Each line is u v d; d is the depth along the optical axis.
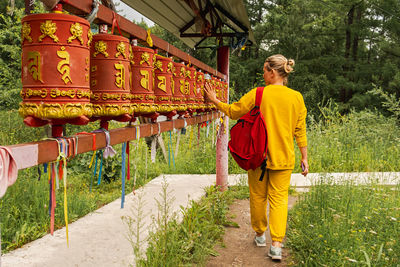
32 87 1.47
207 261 3.39
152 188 5.80
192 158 7.81
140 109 2.32
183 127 3.57
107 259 3.17
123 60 1.97
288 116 3.31
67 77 1.49
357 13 22.75
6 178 1.26
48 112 1.46
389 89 20.50
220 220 4.42
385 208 3.93
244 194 5.71
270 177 3.43
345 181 5.44
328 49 23.52
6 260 3.12
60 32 1.48
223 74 5.68
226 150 5.67
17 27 12.79
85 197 5.12
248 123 3.29
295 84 21.00
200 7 4.80
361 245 3.11
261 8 24.80
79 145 1.74
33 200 4.46
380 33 22.80
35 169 5.71
